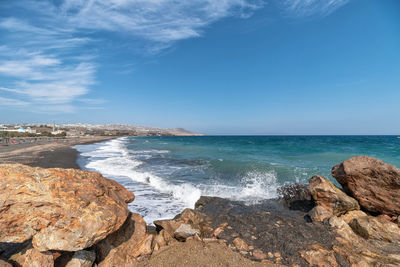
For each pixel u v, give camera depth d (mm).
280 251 4645
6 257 3559
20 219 3262
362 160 7320
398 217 5980
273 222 6289
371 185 6785
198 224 6145
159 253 4441
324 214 6152
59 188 3668
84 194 3863
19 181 3463
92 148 36812
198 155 24344
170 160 20375
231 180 11906
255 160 18266
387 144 35281
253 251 4652
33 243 3277
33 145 36781
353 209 6625
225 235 5453
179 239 5113
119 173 14070
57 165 16297
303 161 17328
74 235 3268
